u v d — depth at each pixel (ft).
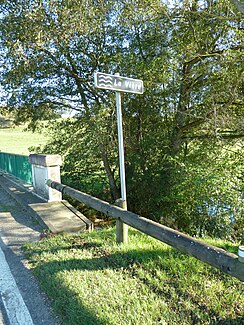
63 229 14.34
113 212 11.28
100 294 8.36
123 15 22.09
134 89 12.10
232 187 20.51
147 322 7.09
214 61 20.98
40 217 16.24
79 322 7.26
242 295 8.14
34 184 23.36
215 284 8.77
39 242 13.19
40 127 31.17
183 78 23.41
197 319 7.19
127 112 26.66
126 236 12.34
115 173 31.94
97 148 28.68
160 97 24.71
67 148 30.91
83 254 11.39
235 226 20.52
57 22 20.97
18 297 8.79
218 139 23.17
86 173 33.17
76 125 29.63
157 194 26.35
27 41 20.90
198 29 21.34
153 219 26.71
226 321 7.07
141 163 27.66
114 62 24.14
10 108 28.71
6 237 14.26
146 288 8.66
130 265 10.21
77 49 24.97
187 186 22.18
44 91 27.25
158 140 26.99
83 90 28.25
